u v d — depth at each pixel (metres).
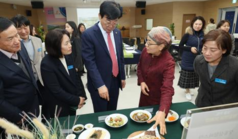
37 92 1.39
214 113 0.50
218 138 0.55
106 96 1.40
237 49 4.73
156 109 1.30
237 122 0.54
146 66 1.38
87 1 7.88
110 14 1.25
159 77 1.31
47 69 1.27
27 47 1.91
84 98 1.61
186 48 2.70
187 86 2.95
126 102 3.04
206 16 8.29
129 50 4.55
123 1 8.16
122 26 10.97
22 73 1.16
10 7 8.14
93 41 1.43
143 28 10.48
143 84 1.45
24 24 1.82
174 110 1.29
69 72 1.48
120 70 1.70
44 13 10.24
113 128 1.07
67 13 10.25
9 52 1.09
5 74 1.05
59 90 1.32
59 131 0.79
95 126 1.10
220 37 0.95
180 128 1.07
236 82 1.06
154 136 0.95
